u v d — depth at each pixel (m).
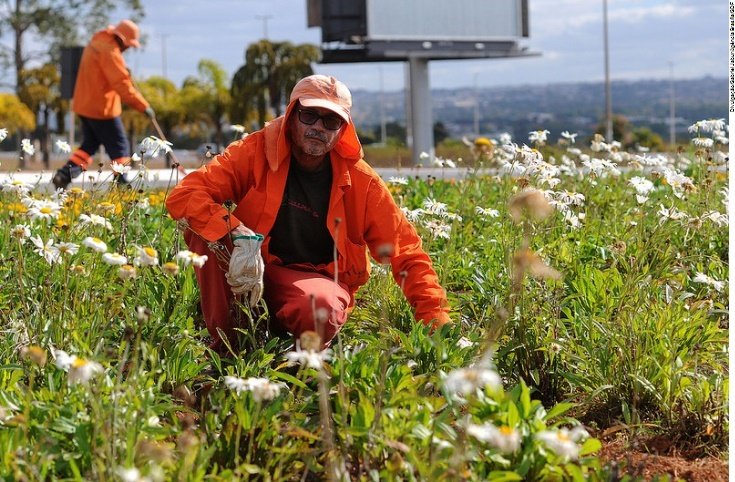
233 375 3.64
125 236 4.77
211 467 2.99
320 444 3.08
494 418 2.86
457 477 2.55
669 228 5.06
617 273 4.70
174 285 4.61
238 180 4.07
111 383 3.10
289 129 3.96
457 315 4.48
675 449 3.46
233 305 4.03
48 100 43.69
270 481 2.89
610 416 3.73
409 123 28.33
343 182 4.02
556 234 5.80
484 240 5.97
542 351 3.98
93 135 10.25
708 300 4.47
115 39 10.03
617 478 2.67
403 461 2.75
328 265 4.16
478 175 8.23
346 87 3.97
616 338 3.84
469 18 26.77
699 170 6.73
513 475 2.64
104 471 2.63
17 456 2.65
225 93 45.06
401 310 4.52
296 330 3.88
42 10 44.69
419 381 3.28
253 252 3.70
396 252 4.09
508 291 4.21
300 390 3.49
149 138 5.21
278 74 38.62
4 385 3.38
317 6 26.94
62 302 3.88
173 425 3.23
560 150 8.11
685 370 3.81
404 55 26.17
